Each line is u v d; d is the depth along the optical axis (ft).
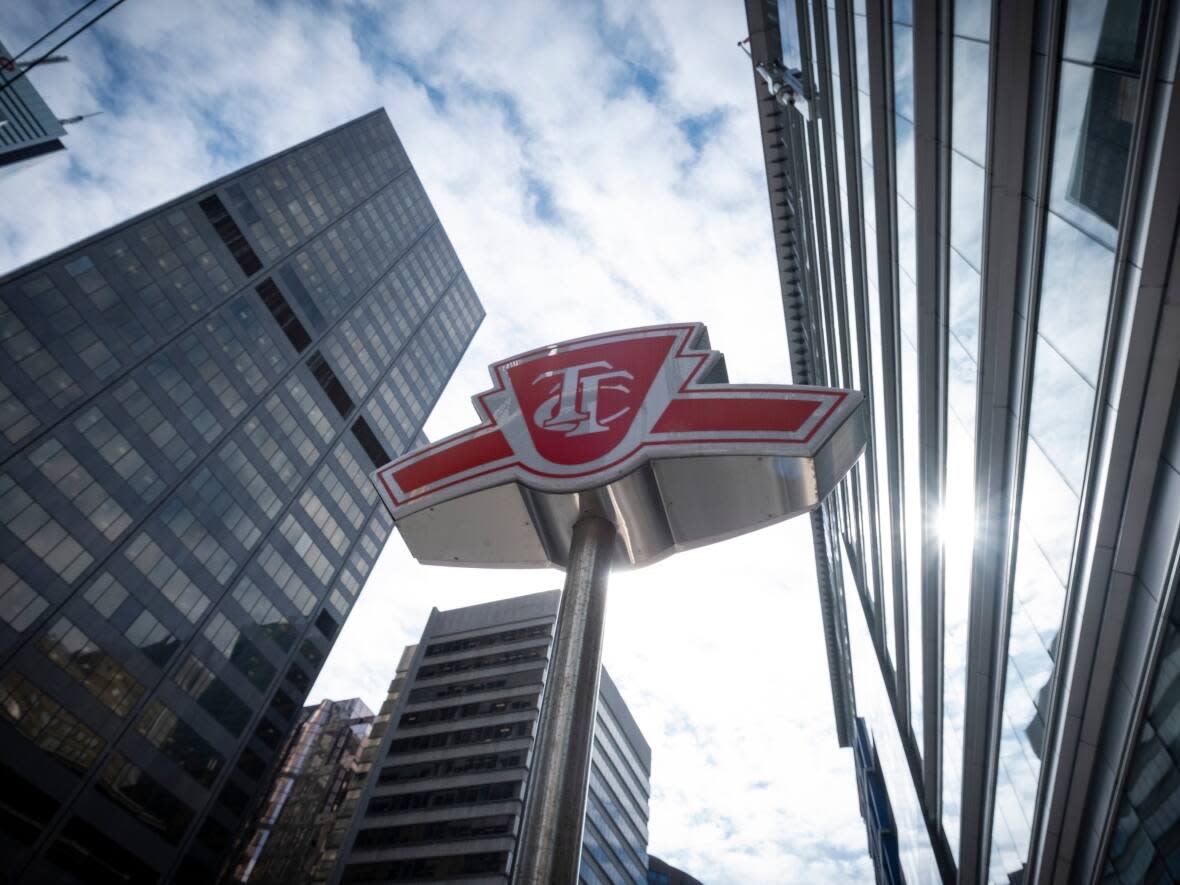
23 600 150.00
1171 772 32.91
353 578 254.27
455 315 368.07
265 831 313.73
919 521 72.74
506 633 252.83
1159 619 31.83
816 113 88.84
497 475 14.99
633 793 273.54
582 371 16.99
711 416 14.67
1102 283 31.53
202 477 198.08
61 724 152.87
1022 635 49.06
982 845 67.92
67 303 179.01
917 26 48.06
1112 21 28.45
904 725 101.45
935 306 54.95
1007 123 38.22
